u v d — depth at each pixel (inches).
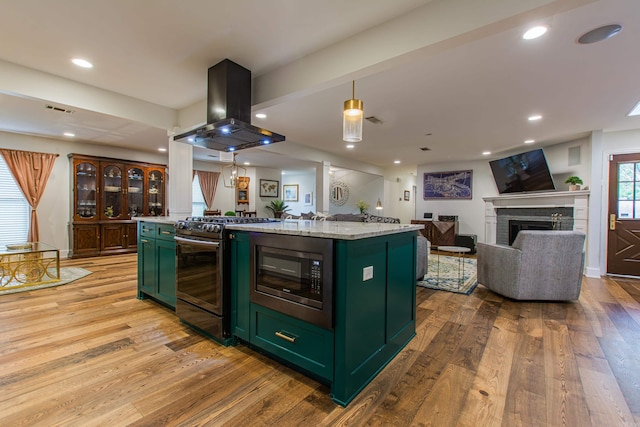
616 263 178.7
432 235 294.8
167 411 57.8
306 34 84.4
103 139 215.8
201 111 137.6
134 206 247.8
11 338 88.6
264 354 80.7
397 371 73.3
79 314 108.6
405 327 87.4
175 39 87.1
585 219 181.6
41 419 55.1
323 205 253.6
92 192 228.4
